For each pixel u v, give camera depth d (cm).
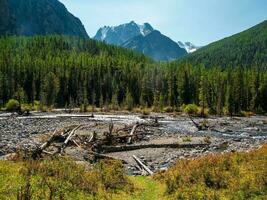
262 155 2794
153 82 15262
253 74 14262
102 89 15100
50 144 4372
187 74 14912
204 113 11688
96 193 2027
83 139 4894
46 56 17800
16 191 1744
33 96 13588
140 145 4700
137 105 13962
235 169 2489
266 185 2066
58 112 11150
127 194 2245
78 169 2459
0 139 4847
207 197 1981
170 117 10119
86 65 16112
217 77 14588
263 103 13500
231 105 12456
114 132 5647
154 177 2900
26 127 6481
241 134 6444
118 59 18638
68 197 1811
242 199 1941
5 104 12412
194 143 4922
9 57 16175
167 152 4375
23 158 3028
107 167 2859
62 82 14538
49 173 2208
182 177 2452
